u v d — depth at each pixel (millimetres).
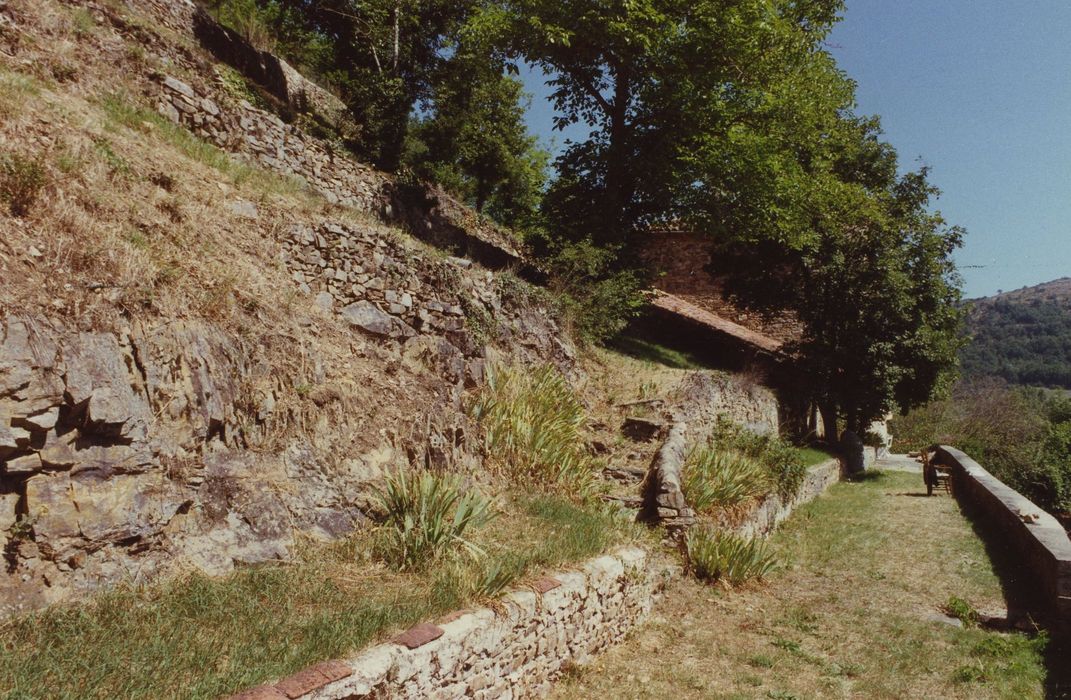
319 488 5695
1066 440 31922
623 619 6926
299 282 7445
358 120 16406
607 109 17594
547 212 17875
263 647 3672
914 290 21188
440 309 9227
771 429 18766
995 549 11211
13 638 3275
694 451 11281
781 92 16781
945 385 22438
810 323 21859
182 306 5309
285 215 7934
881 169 22938
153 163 6984
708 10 14836
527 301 11992
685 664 6430
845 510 14609
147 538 4254
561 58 16469
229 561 4637
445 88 19219
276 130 11445
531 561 5961
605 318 14461
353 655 3746
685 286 27219
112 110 7770
